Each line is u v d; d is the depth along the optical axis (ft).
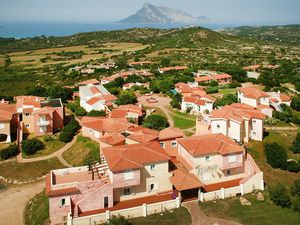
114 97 372.99
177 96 380.17
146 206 165.89
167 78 485.97
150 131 244.83
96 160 225.35
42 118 300.20
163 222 160.25
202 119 276.21
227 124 245.45
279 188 177.37
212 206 172.86
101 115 335.26
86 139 280.92
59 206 165.68
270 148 222.28
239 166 200.34
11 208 206.28
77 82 565.12
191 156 196.44
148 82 497.05
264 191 187.83
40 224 173.17
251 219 163.02
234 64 649.61
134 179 175.73
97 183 171.53
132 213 163.94
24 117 303.68
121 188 178.91
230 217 164.66
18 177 242.78
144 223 159.33
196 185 178.60
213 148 197.77
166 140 223.92
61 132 300.40
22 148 271.08
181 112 350.64
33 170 249.14
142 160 180.24
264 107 314.35
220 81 487.20
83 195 169.58
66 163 257.34
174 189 189.67
